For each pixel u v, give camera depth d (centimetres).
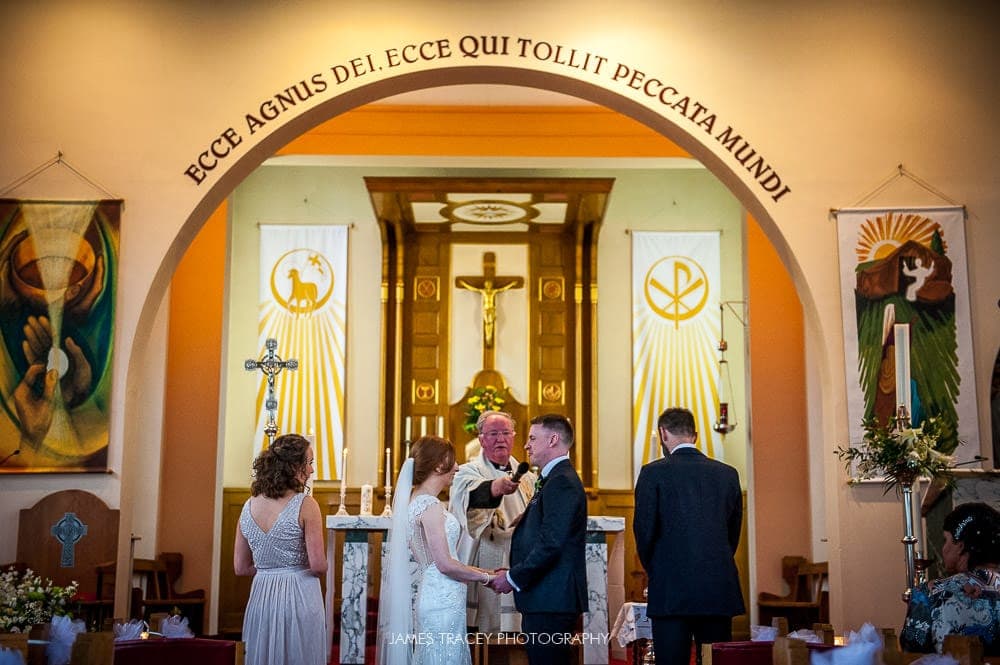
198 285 1183
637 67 854
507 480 701
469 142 1254
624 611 845
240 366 1428
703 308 1449
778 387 1123
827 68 853
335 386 1427
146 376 1152
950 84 849
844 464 806
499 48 854
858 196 838
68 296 827
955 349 815
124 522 815
